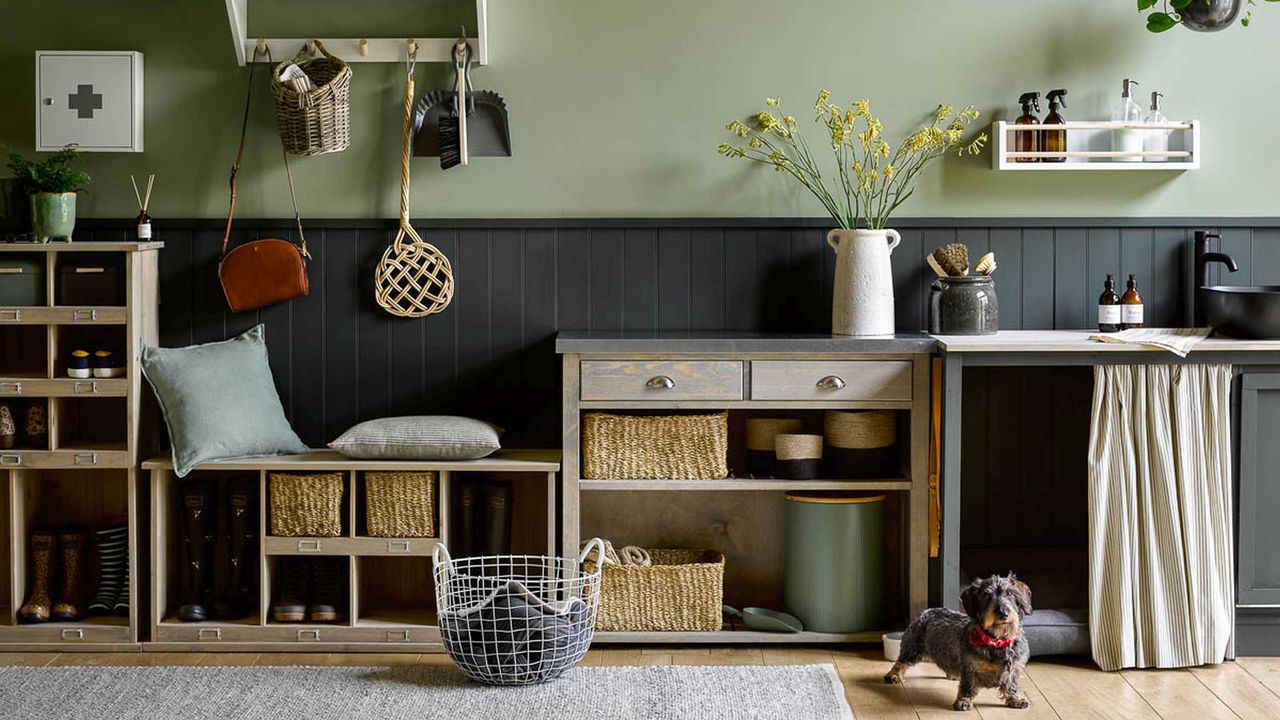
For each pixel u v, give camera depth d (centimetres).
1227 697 362
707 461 406
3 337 433
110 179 436
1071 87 438
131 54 429
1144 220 440
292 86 413
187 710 348
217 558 423
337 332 441
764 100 438
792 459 408
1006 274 441
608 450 404
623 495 442
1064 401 443
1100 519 384
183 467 402
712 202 439
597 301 441
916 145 425
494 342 442
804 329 442
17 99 434
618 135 438
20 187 411
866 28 437
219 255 438
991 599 345
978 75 438
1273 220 440
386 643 406
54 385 404
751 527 442
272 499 403
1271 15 438
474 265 440
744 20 436
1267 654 399
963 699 353
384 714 345
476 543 422
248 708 349
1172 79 438
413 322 442
